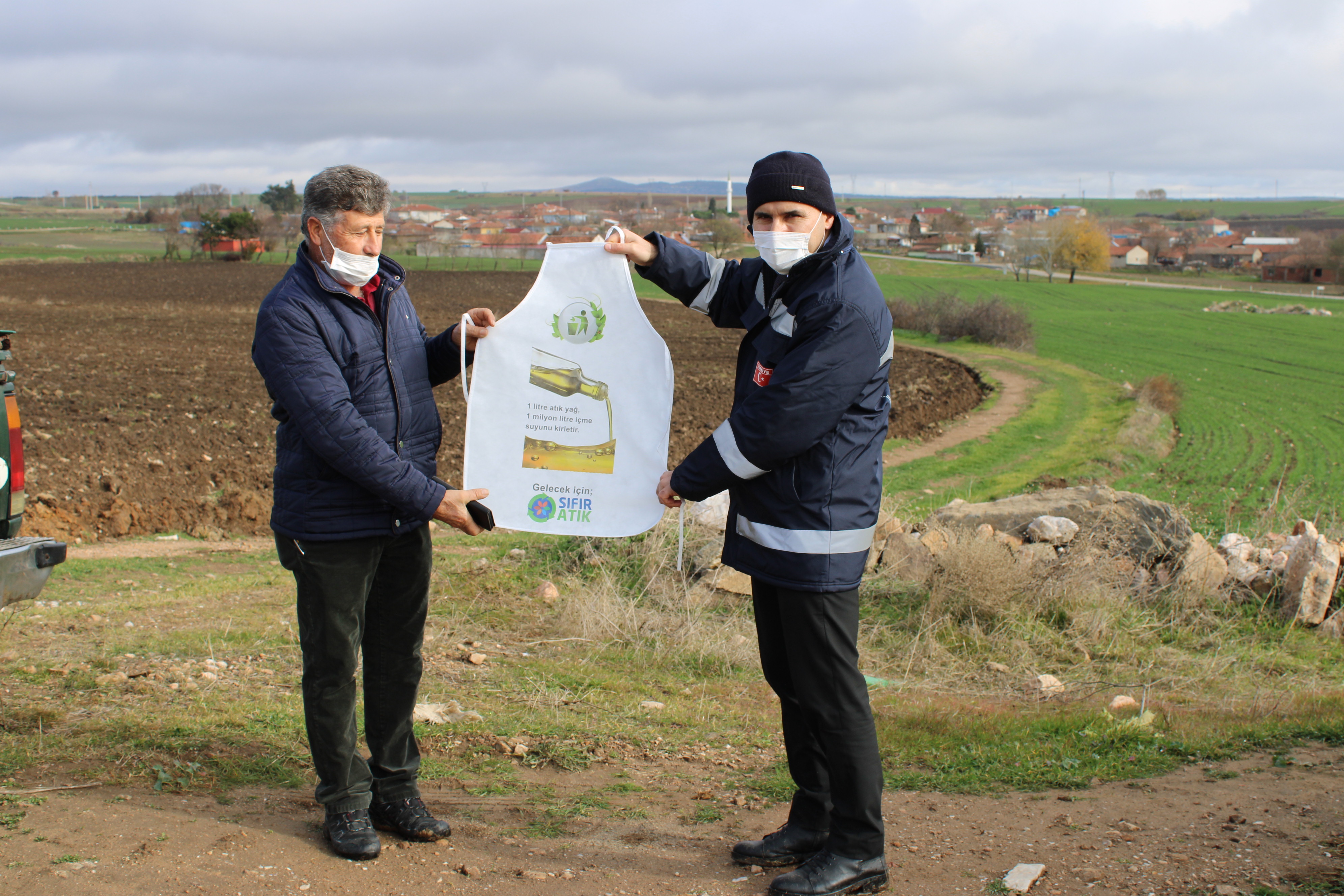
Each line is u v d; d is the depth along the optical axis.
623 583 7.56
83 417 14.34
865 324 2.55
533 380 3.00
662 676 5.80
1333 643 6.98
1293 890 2.50
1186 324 57.38
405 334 2.88
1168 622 7.22
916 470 16.84
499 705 4.82
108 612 6.45
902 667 6.36
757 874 2.78
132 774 3.23
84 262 78.44
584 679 5.46
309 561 2.69
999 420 22.75
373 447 2.60
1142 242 135.88
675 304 51.50
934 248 153.50
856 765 2.62
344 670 2.74
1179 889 2.56
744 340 2.91
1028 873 2.69
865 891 2.62
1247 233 197.75
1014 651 6.61
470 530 2.80
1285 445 22.30
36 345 24.66
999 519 8.15
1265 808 3.27
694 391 22.62
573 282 2.98
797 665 2.67
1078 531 7.98
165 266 73.75
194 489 11.34
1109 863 2.79
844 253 2.65
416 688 3.00
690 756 4.19
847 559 2.64
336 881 2.55
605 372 2.99
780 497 2.64
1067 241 99.94
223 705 4.17
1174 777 3.77
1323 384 34.25
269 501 11.30
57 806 2.88
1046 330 52.00
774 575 2.66
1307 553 7.40
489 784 3.58
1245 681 6.18
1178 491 16.84
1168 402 26.78
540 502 3.01
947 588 7.22
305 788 3.30
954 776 3.91
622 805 3.41
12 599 3.19
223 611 6.67
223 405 16.25
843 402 2.54
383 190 2.65
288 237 97.31
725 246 94.50
